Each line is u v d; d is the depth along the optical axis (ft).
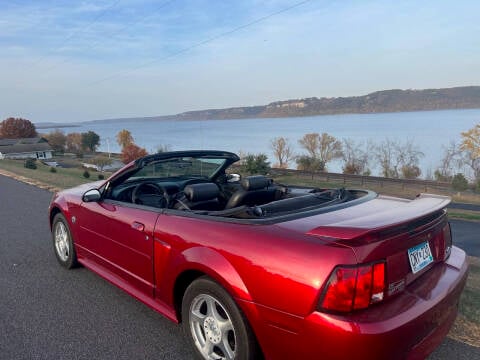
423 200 9.76
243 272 8.05
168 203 11.75
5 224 24.62
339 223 7.74
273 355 7.77
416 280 8.18
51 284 14.65
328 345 6.88
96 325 11.59
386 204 10.02
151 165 13.25
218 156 14.51
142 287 11.44
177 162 13.82
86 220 13.93
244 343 8.21
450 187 132.36
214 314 8.99
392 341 6.87
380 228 7.07
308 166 199.41
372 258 7.04
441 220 9.36
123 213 11.92
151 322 11.76
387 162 185.68
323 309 6.97
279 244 7.79
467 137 158.40
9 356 10.03
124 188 13.91
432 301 7.79
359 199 10.57
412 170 179.11
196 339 9.53
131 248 11.56
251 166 142.00
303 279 7.18
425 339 7.71
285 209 9.84
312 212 9.19
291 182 142.10
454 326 10.79
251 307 7.89
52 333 11.16
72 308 12.69
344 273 6.89
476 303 12.22
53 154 395.34
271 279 7.59
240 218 9.14
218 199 13.62
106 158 264.52
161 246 10.23
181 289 10.27
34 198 35.19
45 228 23.25
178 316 10.35
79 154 359.66
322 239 7.45
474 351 9.65
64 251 16.17
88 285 14.52
